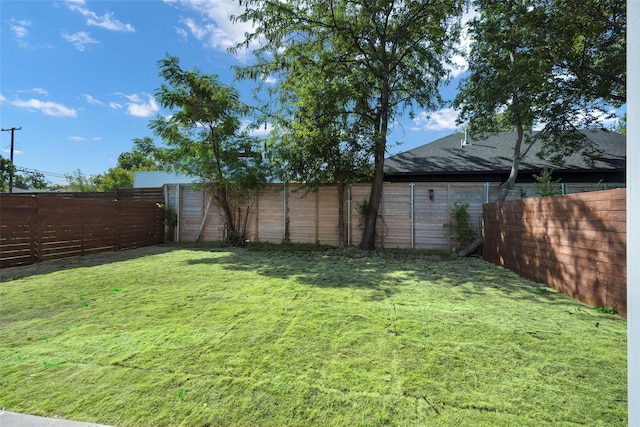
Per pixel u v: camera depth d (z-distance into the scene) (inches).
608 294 144.7
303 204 409.4
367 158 363.3
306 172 358.6
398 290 186.2
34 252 281.7
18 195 270.1
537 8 301.1
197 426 68.5
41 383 84.3
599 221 150.3
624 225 135.8
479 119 370.3
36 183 1355.8
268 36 352.8
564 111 349.7
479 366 93.6
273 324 128.2
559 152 409.7
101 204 349.7
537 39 301.1
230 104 377.4
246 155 402.6
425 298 168.9
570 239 173.0
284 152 352.5
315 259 309.7
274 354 101.5
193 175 409.4
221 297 169.5
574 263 169.2
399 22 368.8
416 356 100.0
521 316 138.9
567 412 72.2
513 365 94.1
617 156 455.8
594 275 153.5
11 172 951.6
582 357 99.1
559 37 299.1
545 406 74.5
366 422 69.4
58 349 104.9
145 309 148.3
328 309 148.3
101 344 108.8
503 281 212.8
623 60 304.3
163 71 357.7
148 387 82.7
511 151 500.7
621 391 80.4
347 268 260.8
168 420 70.4
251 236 421.7
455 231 368.2
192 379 86.5
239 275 229.6
